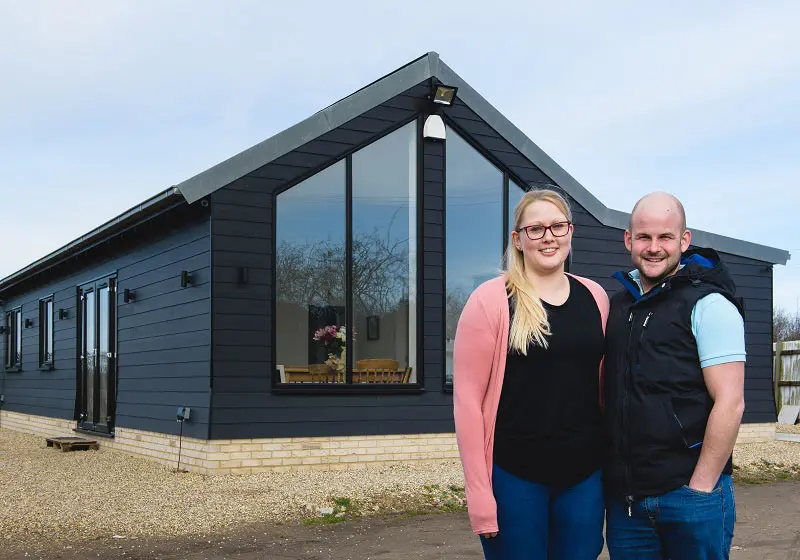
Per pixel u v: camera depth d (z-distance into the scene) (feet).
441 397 33.81
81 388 45.52
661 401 9.74
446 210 34.96
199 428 30.09
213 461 29.17
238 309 29.86
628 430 9.94
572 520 10.16
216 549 19.65
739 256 43.19
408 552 19.43
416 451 32.96
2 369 62.54
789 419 55.16
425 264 34.01
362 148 33.27
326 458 31.09
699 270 9.98
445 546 20.06
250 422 29.81
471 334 10.18
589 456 10.20
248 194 30.32
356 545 20.12
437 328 34.01
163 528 21.83
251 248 30.25
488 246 35.81
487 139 35.86
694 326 9.71
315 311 31.86
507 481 10.06
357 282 32.89
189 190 28.91
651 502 9.73
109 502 25.05
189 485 27.55
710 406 9.65
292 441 30.50
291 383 30.66
